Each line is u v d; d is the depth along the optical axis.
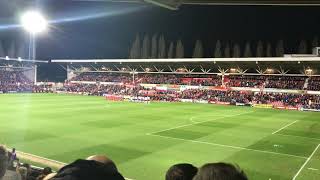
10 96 72.12
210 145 25.38
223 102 68.44
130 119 38.84
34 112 43.75
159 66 85.12
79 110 47.28
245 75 77.19
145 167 18.98
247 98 68.31
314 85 67.06
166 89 81.00
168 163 19.95
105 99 69.06
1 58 87.00
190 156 21.86
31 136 27.09
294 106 61.75
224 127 34.59
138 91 80.44
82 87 89.69
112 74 94.50
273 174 18.19
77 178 3.22
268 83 72.00
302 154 23.00
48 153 21.56
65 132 29.20
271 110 57.34
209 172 2.83
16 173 5.28
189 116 43.38
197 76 82.94
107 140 26.16
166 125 34.84
